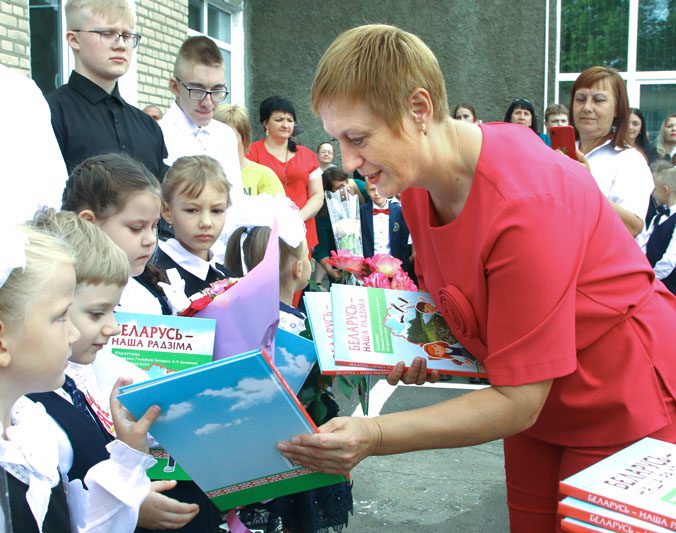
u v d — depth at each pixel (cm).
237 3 995
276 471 171
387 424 169
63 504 159
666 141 786
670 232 505
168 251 279
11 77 275
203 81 416
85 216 224
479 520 374
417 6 996
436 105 172
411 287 235
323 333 201
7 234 130
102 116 347
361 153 171
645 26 1009
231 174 438
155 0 736
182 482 218
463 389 577
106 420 191
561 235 166
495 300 171
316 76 171
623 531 132
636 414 181
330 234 656
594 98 362
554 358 166
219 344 207
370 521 371
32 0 598
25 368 139
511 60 988
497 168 172
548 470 211
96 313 176
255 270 207
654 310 186
